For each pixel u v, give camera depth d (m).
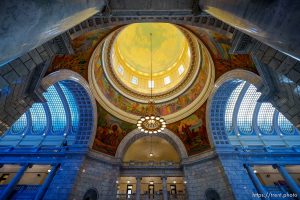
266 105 17.38
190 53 16.75
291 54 2.53
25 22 2.04
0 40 1.81
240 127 17.27
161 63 21.52
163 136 17.73
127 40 20.75
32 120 17.52
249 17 2.87
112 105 16.97
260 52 7.54
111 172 14.85
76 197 12.32
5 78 6.20
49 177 13.29
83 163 13.85
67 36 7.66
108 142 16.17
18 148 15.51
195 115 16.45
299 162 14.23
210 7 4.73
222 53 12.17
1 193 13.12
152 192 17.34
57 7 2.58
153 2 6.86
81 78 13.67
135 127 17.53
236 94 17.27
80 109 15.74
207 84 15.27
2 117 7.25
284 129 16.95
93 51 12.82
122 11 6.86
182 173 15.46
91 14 4.78
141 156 20.72
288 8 2.07
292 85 7.20
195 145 15.94
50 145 15.77
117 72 18.31
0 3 1.70
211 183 13.47
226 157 14.03
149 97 18.75
